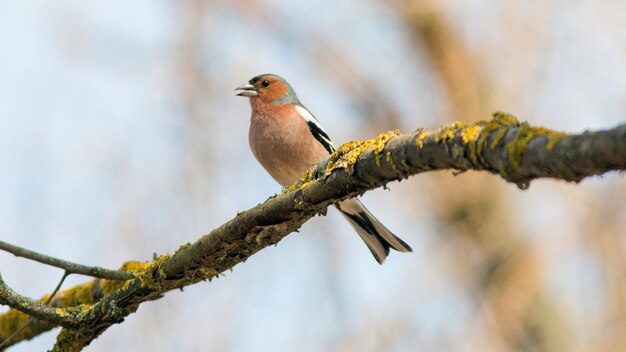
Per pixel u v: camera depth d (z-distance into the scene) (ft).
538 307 48.57
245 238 20.81
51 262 22.26
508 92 50.39
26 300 21.59
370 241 31.12
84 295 27.99
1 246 21.93
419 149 16.35
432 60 54.54
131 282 22.07
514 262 49.42
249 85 38.01
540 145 13.19
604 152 11.94
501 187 51.67
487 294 48.29
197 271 21.61
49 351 22.75
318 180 19.42
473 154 14.87
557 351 47.39
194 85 44.83
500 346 46.91
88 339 22.38
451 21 53.88
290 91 38.52
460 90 52.75
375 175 18.01
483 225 50.47
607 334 43.55
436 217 50.90
